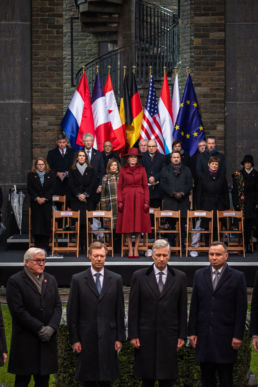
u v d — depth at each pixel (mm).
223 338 6684
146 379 6742
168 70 18984
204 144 12766
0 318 6660
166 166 12508
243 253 12328
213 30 15695
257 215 12969
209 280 6820
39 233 12242
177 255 12539
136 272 6871
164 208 12453
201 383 6914
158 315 6715
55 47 15539
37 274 6723
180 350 7039
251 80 15508
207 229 12320
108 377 6613
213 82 15750
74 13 22391
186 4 17547
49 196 12266
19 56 15344
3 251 13617
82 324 6699
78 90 14688
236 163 15570
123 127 14914
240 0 15367
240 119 15539
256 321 6883
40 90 15578
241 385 7109
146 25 19734
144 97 18797
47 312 6734
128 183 11906
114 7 19047
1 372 8383
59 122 15641
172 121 15141
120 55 19312
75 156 12578
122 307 6785
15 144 15430
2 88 15359
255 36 15445
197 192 12383
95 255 6715
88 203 12320
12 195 14727
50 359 6676
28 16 15336
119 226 11969
